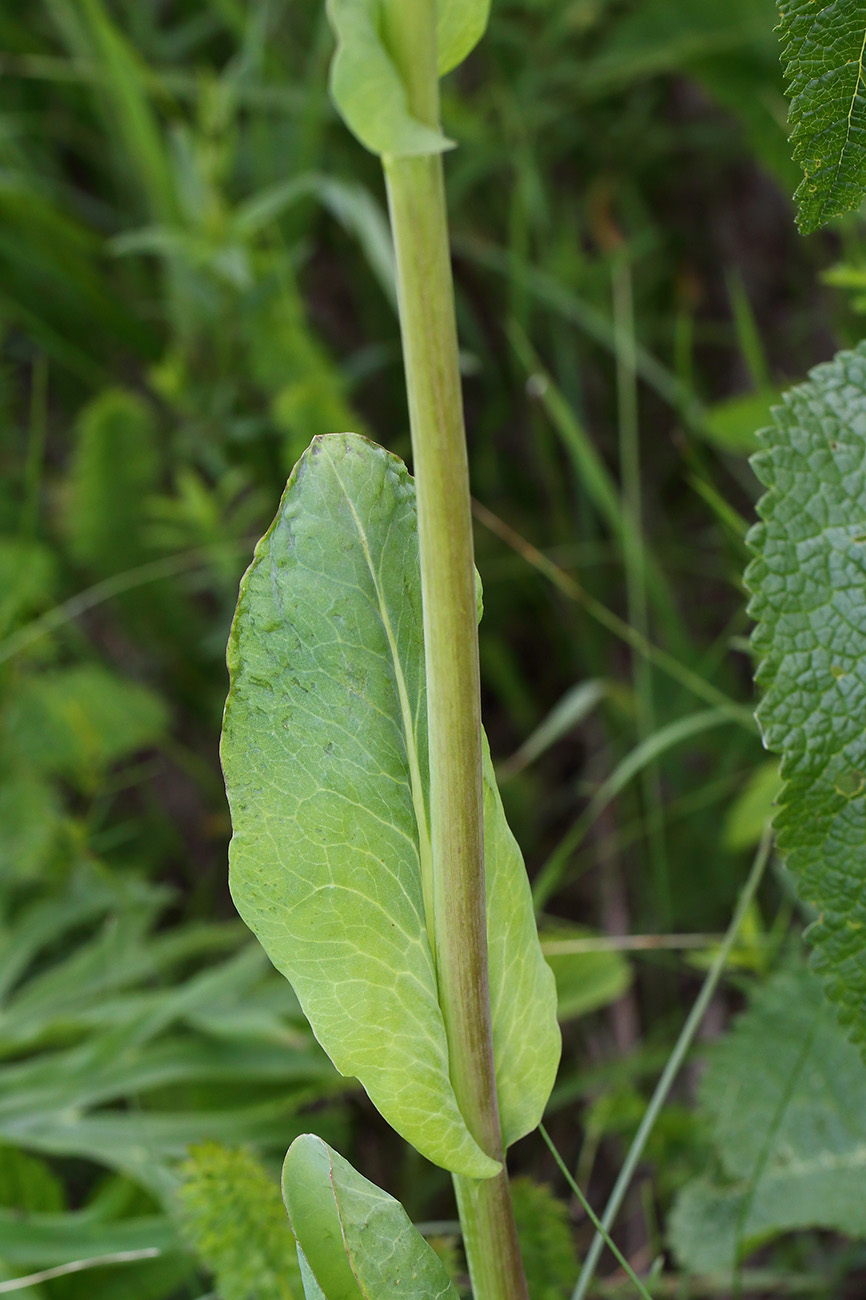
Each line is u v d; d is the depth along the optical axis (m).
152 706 1.06
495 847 0.49
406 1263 0.48
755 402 0.85
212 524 1.09
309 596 0.48
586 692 0.97
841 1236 0.76
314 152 1.23
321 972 0.48
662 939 0.72
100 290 1.22
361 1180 0.48
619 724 1.08
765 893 0.95
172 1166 0.66
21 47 1.32
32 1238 0.62
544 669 1.25
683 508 1.28
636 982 0.99
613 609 1.22
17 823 0.92
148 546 1.16
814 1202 0.60
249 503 1.16
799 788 0.52
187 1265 0.63
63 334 1.31
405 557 0.49
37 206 1.17
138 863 1.11
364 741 0.48
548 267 1.29
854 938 0.52
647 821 1.02
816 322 1.26
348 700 0.48
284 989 0.78
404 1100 0.48
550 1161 0.92
